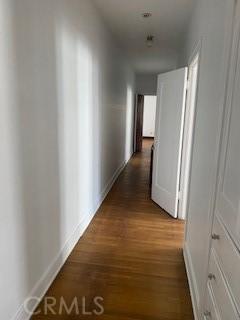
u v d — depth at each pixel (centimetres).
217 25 150
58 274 209
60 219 212
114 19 317
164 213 342
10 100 132
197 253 181
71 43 214
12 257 143
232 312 96
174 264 228
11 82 132
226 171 116
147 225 304
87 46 259
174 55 514
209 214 146
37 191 168
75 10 220
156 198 376
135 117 807
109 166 423
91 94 284
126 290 193
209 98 164
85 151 274
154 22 325
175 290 195
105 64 345
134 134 827
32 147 158
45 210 182
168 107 338
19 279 152
